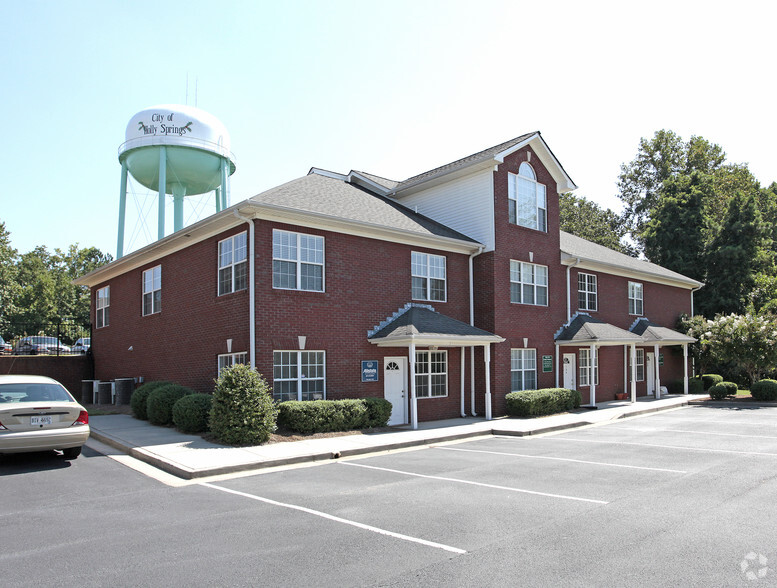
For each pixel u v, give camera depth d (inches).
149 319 829.2
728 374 1339.8
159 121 924.6
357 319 674.8
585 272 1005.8
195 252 714.2
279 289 607.5
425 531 266.5
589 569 216.4
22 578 211.2
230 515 295.6
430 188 903.7
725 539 253.1
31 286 2033.7
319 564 223.1
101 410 781.3
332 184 823.7
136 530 270.1
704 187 1678.2
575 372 947.3
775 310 1234.0
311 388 628.4
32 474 402.0
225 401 514.6
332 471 421.1
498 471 417.7
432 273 771.4
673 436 609.0
